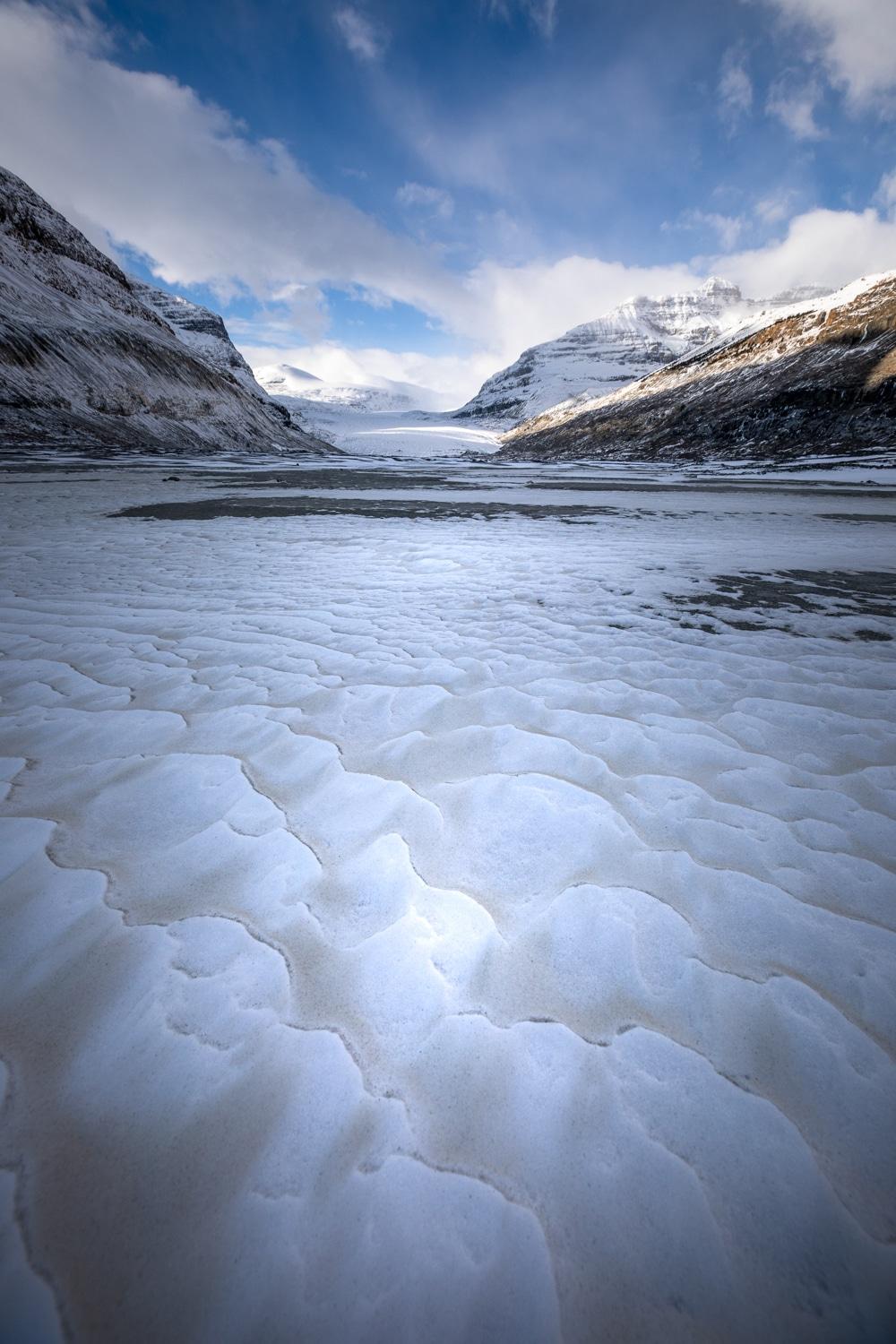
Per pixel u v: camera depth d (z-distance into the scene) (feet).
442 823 4.31
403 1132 2.49
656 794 4.67
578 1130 2.49
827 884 3.74
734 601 11.57
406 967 3.17
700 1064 2.71
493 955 3.23
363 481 49.62
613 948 3.27
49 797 4.68
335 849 4.06
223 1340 2.02
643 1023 2.88
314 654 8.13
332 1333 2.03
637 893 3.65
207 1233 2.23
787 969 3.15
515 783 4.81
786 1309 2.09
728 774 4.98
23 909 3.55
